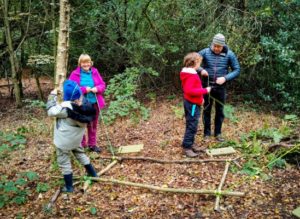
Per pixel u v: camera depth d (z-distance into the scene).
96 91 5.32
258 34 7.61
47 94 10.95
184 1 8.35
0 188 4.57
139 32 8.95
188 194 4.30
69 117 4.09
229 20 7.80
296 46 7.36
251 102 7.90
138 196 4.32
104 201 4.25
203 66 5.58
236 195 4.17
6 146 5.48
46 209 4.09
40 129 7.11
